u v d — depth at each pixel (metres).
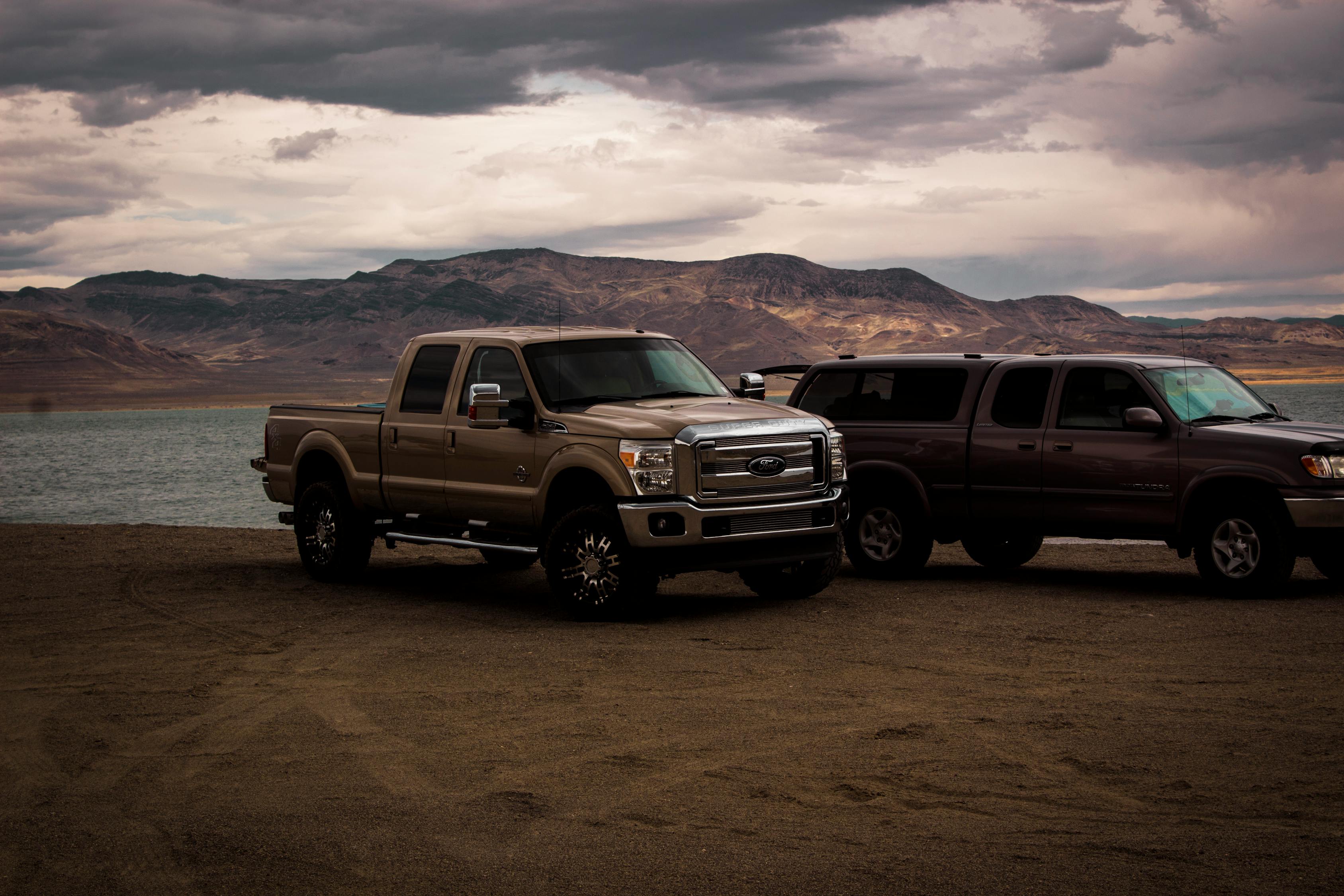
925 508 11.61
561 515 9.96
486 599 11.05
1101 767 5.55
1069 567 12.70
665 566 9.20
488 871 4.48
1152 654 7.98
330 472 12.30
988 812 5.00
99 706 7.19
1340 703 6.61
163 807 5.32
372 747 6.18
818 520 9.88
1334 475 9.82
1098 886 4.20
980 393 11.52
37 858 4.74
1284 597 10.16
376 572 12.99
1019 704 6.73
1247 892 4.13
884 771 5.57
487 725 6.55
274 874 4.51
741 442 9.41
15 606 10.84
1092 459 10.75
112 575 12.80
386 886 4.36
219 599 11.10
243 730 6.58
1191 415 10.62
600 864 4.52
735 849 4.64
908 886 4.24
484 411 9.69
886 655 8.12
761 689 7.20
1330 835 4.64
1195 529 10.42
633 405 9.91
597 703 6.95
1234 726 6.20
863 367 12.34
